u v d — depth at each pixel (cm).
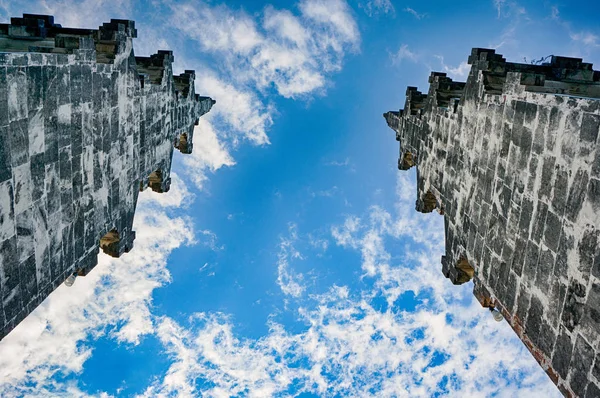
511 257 1282
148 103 1933
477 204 1520
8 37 1436
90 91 1341
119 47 1501
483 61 1489
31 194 1114
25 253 1116
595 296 934
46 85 1110
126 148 1697
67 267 1337
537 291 1150
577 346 990
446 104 2017
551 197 1091
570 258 1017
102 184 1506
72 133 1268
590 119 951
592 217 948
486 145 1450
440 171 1942
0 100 951
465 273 1700
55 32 1480
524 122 1215
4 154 992
